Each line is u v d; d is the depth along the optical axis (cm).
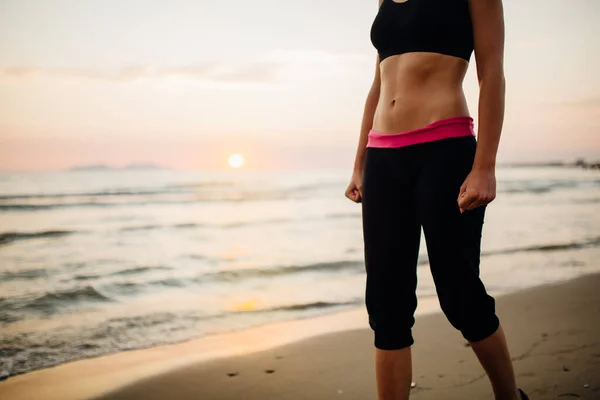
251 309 508
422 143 152
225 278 711
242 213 1900
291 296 574
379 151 163
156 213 1875
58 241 1166
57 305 557
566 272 654
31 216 1697
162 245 1097
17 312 522
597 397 220
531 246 885
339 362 308
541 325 354
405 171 156
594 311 394
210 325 443
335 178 4519
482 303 153
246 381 281
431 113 153
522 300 446
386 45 167
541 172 4056
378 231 162
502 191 2436
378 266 162
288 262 837
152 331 427
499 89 147
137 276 735
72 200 2206
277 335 396
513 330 342
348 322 441
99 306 547
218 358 328
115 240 1191
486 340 155
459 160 149
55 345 387
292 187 3284
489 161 144
